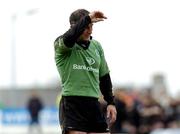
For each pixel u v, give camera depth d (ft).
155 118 164.04
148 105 164.76
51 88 365.81
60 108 57.77
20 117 279.69
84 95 56.59
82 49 56.90
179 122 168.04
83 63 56.75
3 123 280.72
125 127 154.81
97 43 58.29
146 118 163.43
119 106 148.87
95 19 55.01
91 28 56.54
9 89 352.49
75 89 56.65
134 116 162.09
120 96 150.10
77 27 55.01
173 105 168.76
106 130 57.52
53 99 360.07
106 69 59.00
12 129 279.08
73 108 56.59
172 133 126.93
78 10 57.21
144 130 162.81
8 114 280.72
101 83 59.31
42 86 394.73
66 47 55.77
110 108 59.21
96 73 57.31
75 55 56.70
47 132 270.87
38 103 248.11
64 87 57.06
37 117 247.91
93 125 56.80
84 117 56.59
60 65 57.00
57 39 56.85
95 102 56.95
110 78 59.52
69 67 56.65
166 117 167.02
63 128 57.16
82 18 55.06
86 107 56.59
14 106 347.15
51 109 272.92
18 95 352.08
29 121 271.49
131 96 175.94
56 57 57.16
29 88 353.72
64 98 57.11
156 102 166.71
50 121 272.10
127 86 414.00
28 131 269.03
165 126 166.30
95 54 57.47
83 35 56.70
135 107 162.40
